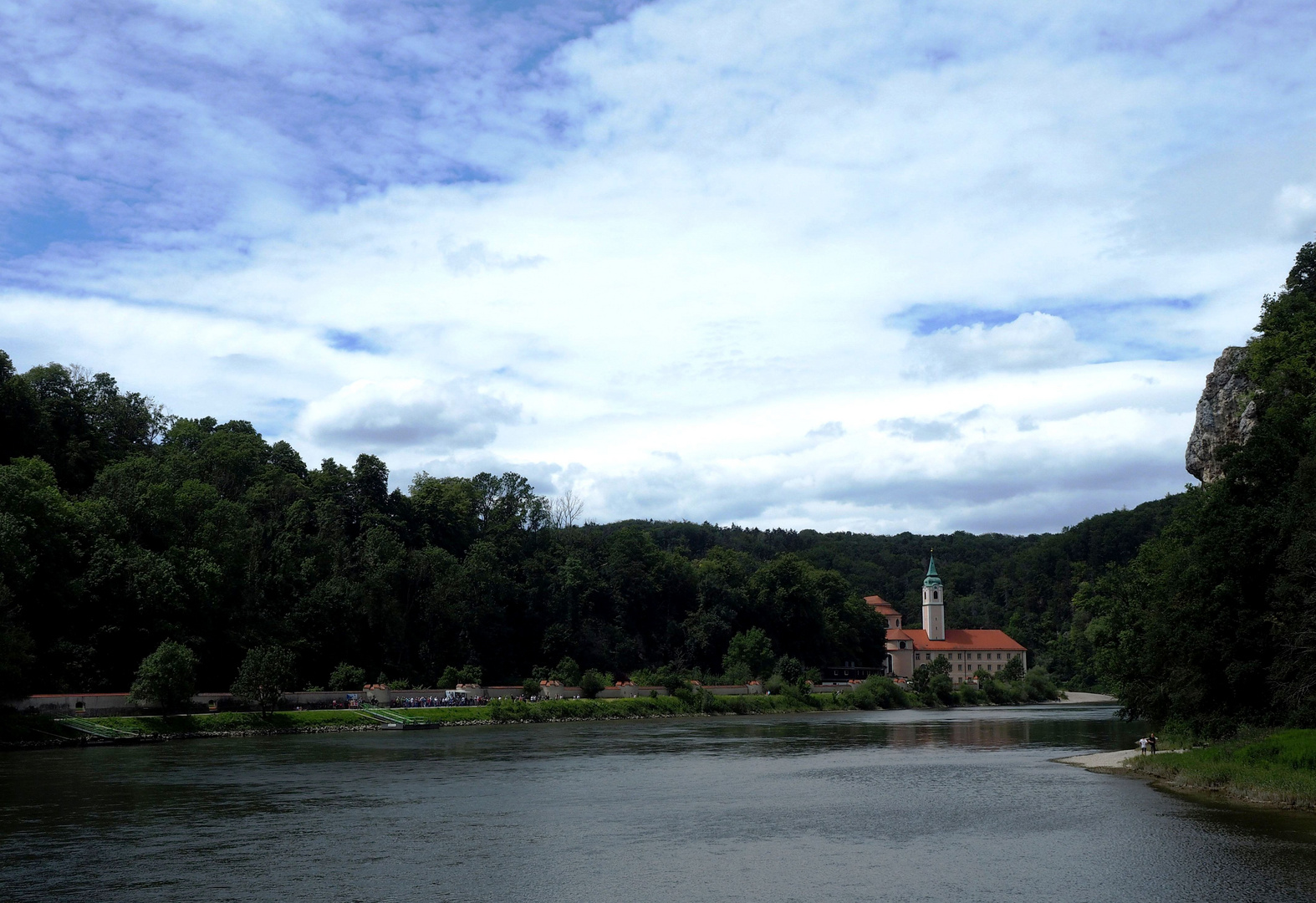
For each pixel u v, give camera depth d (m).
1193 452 117.06
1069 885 38.72
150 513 129.50
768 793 66.25
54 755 86.12
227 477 165.75
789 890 38.22
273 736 112.75
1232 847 45.88
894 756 94.31
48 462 139.00
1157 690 90.25
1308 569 66.81
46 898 36.72
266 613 140.00
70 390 155.62
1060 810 57.59
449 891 37.94
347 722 124.75
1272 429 80.00
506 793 65.12
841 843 47.84
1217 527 77.25
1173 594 83.19
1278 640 71.31
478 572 182.25
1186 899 36.59
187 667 108.69
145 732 102.19
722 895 37.34
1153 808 57.94
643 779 73.56
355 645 152.50
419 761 84.94
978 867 42.09
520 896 37.19
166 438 180.75
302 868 41.88
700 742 110.56
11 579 100.75
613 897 37.09
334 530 165.88
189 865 42.22
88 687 107.56
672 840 48.53
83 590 111.00
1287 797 58.06
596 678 175.25
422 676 166.88
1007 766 84.31
